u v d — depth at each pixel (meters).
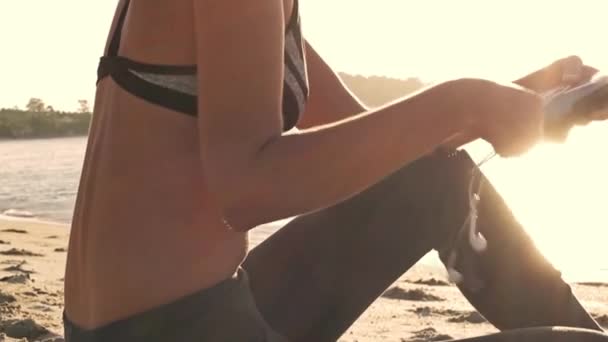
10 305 4.52
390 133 1.53
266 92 1.52
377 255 2.02
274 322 1.94
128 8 1.71
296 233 2.02
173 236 1.63
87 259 1.69
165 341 1.63
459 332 4.18
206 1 1.52
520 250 2.13
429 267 6.61
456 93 1.56
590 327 2.16
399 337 4.05
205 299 1.65
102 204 1.67
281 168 1.50
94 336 1.67
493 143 1.58
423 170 2.06
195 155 1.63
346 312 2.01
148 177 1.63
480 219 2.12
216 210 1.66
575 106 1.59
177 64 1.61
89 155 1.77
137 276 1.63
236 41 1.50
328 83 2.35
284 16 1.62
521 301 2.14
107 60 1.72
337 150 1.51
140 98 1.64
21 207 13.29
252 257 2.00
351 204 2.03
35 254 7.11
